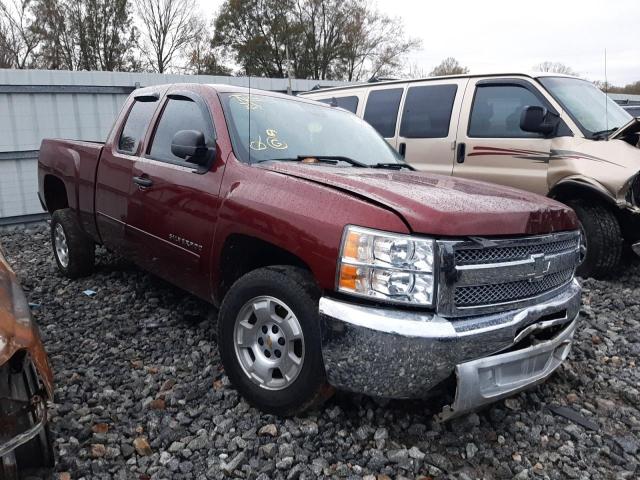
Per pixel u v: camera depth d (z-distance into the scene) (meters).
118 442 2.80
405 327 2.41
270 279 2.86
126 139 4.52
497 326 2.58
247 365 3.04
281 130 3.78
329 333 2.54
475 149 6.33
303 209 2.79
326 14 35.09
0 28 31.92
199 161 3.49
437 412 3.10
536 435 3.00
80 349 3.90
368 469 2.64
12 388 2.28
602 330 4.50
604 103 6.30
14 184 8.95
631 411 3.34
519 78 6.14
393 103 7.29
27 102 8.90
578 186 5.50
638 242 5.48
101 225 4.75
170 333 4.13
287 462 2.62
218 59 30.83
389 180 3.10
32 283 5.42
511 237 2.68
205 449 2.77
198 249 3.47
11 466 2.20
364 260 2.50
